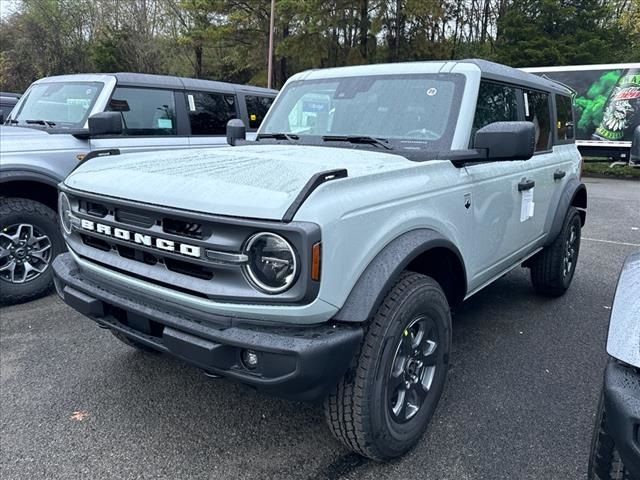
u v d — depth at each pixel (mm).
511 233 3842
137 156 3193
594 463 2062
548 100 4660
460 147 3135
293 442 2846
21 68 36188
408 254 2445
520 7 26656
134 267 2477
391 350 2428
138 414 3098
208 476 2574
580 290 5461
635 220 9656
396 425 2588
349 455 2740
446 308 2826
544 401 3250
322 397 2268
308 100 3832
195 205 2197
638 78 16047
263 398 3289
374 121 3438
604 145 16781
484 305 4977
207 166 2652
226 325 2209
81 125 5516
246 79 36344
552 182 4598
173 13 34188
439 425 2988
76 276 2879
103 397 3279
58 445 2807
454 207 2973
